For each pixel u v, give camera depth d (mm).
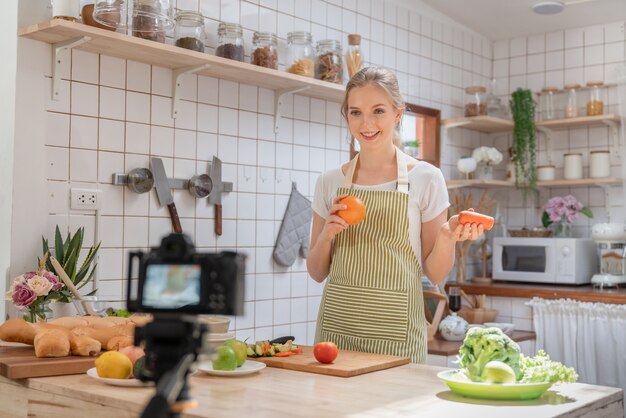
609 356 3652
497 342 1552
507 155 4855
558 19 4438
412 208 2209
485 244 4453
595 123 4418
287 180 3400
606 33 4484
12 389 1705
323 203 2355
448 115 4492
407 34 4152
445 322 3477
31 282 2105
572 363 3750
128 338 1842
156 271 971
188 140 2977
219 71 2955
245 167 3205
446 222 2082
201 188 2977
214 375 1718
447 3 4223
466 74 4656
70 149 2586
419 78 4246
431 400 1467
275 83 3193
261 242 3271
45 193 2514
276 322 3340
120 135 2738
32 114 2479
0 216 2449
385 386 1604
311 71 3242
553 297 3852
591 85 4332
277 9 3354
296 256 3402
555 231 4426
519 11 4312
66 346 1763
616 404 1587
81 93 2617
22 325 1867
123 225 2744
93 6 2451
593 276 4031
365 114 2129
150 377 950
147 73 2828
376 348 2135
